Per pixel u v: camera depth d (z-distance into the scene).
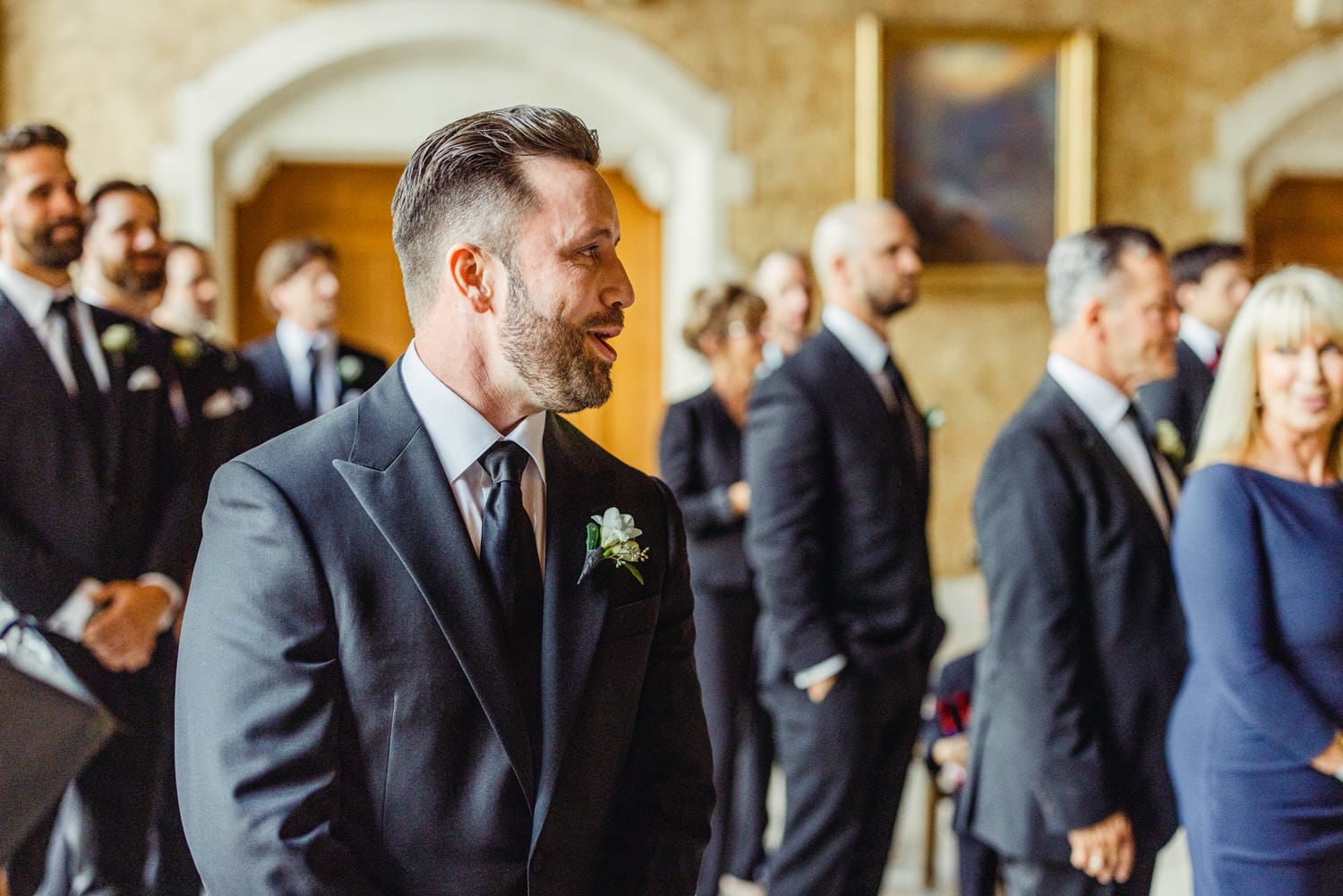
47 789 1.13
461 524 1.33
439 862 1.28
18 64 6.03
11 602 2.57
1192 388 3.60
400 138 6.44
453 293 1.35
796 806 2.76
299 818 1.22
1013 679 2.22
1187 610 2.05
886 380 2.92
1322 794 1.94
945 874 3.86
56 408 2.66
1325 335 2.02
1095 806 2.14
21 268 2.71
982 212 6.82
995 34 6.74
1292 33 7.08
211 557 1.31
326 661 1.27
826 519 2.78
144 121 6.12
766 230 6.64
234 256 6.48
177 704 1.31
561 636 1.36
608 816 1.41
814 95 6.65
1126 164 6.98
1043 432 2.25
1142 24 6.96
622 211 6.84
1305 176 7.42
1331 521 2.01
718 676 3.65
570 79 6.56
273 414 3.92
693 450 3.85
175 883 2.73
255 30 6.17
